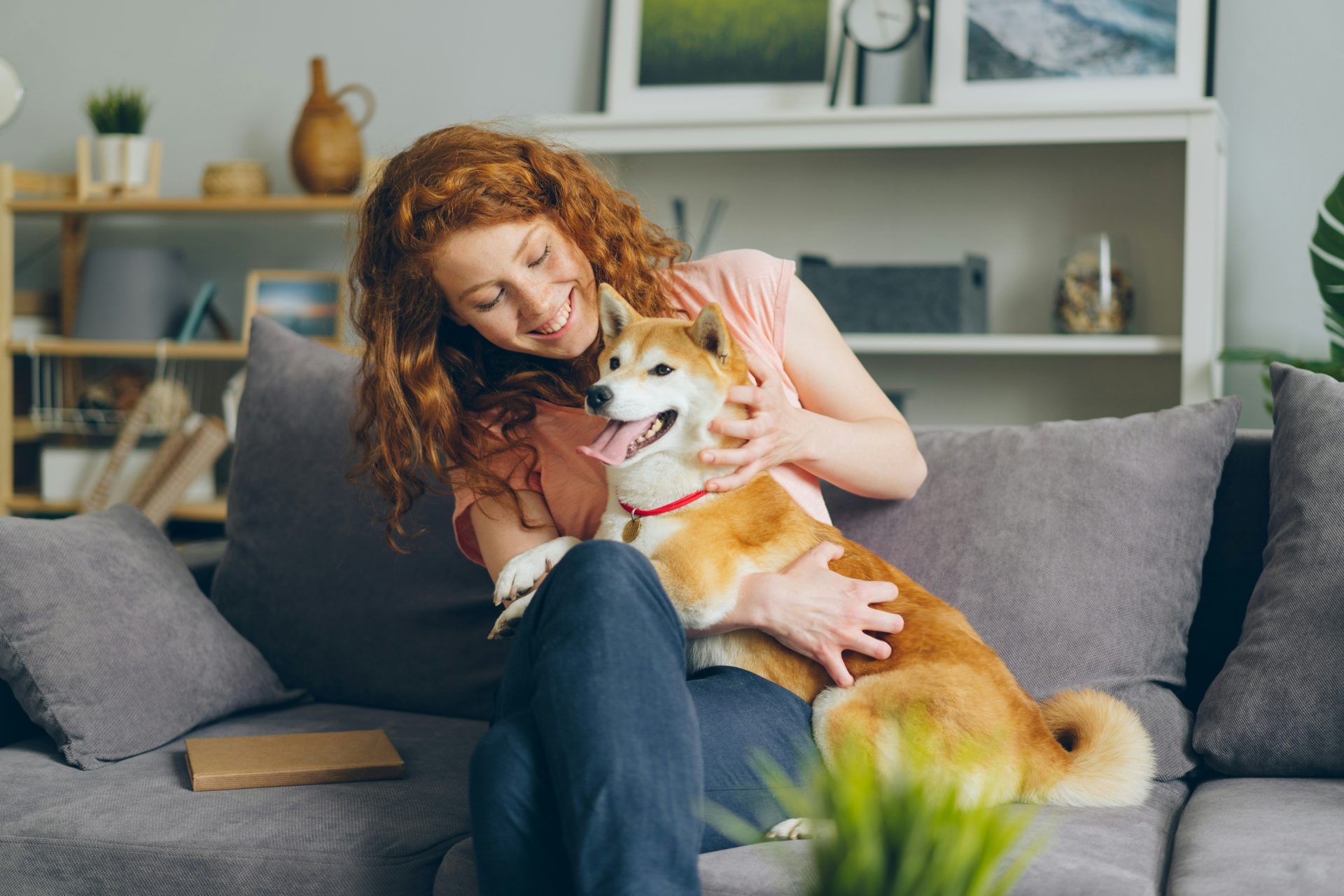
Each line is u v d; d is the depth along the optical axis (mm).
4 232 3023
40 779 1321
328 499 1701
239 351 2904
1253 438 1496
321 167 2912
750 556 1225
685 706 979
